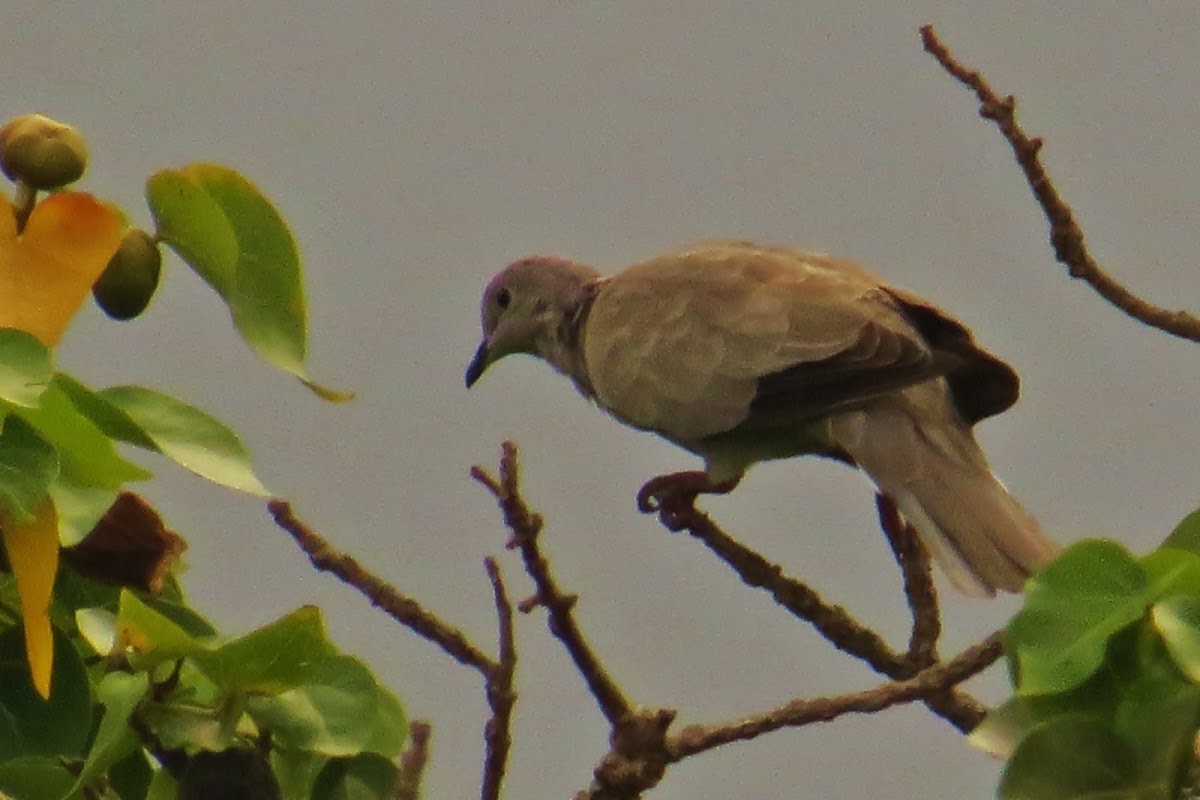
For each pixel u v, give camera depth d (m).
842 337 12.40
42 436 5.89
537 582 7.35
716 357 12.83
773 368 12.56
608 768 7.36
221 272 6.98
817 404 12.36
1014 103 9.77
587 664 7.43
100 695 6.35
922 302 12.78
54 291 6.34
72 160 6.63
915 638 10.08
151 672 6.45
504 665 7.16
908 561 10.15
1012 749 6.04
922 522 11.84
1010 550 11.48
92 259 6.38
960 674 7.30
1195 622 5.77
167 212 6.93
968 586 11.40
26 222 6.48
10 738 6.38
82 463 6.23
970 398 12.78
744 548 10.27
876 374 12.20
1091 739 5.92
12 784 7.25
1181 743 5.86
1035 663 5.83
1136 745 5.91
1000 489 12.12
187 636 6.32
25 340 5.82
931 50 9.55
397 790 6.91
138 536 6.99
